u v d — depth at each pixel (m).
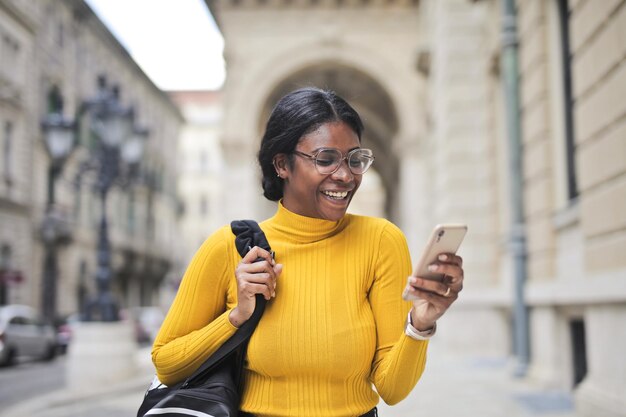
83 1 32.47
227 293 2.05
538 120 8.70
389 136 34.38
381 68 24.69
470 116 14.61
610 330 5.88
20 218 27.41
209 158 63.69
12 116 26.64
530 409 6.90
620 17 5.64
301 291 1.94
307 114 1.93
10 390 12.31
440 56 16.02
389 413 6.84
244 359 1.96
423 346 1.90
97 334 10.12
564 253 8.18
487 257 14.04
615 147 5.86
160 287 52.56
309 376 1.92
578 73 6.71
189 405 1.82
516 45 9.43
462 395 7.98
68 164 31.84
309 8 24.77
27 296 28.08
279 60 24.61
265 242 1.97
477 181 14.43
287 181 2.03
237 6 24.75
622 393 5.58
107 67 37.47
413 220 24.19
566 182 8.26
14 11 26.27
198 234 63.06
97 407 8.47
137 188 44.44
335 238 2.00
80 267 34.38
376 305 2.00
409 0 24.59
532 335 9.17
